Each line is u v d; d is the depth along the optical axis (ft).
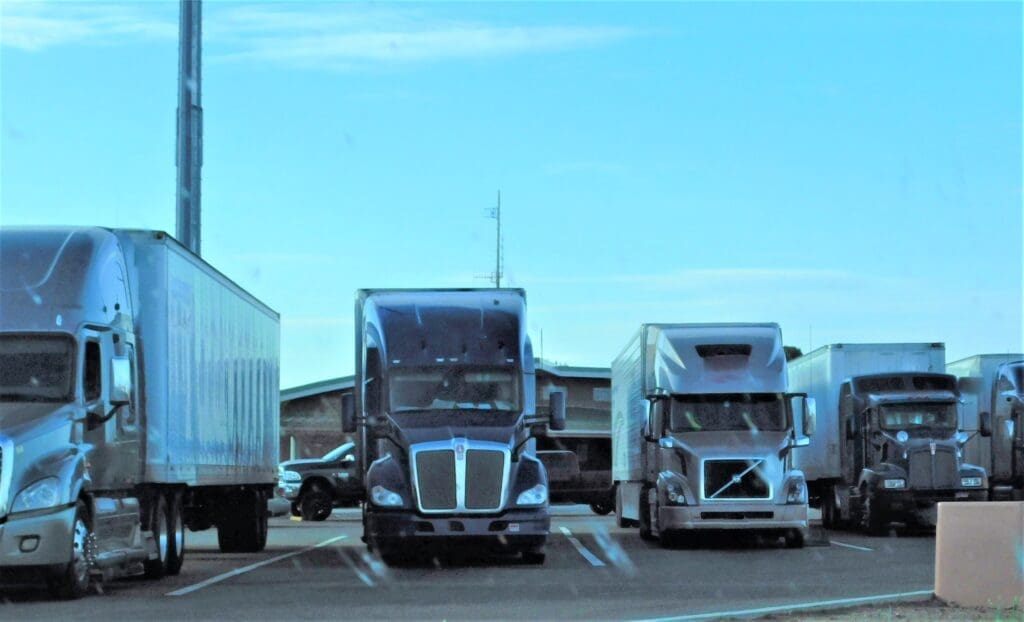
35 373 54.65
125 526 59.57
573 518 154.20
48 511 52.11
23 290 55.93
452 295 81.56
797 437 94.43
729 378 94.43
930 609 48.11
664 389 94.79
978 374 124.16
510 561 77.30
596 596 54.70
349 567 73.00
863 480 112.06
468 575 66.59
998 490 116.26
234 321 81.30
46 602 52.65
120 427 59.11
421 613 48.19
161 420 62.85
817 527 126.41
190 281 68.64
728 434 93.56
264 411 92.07
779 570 69.72
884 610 47.60
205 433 71.97
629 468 112.37
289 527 131.85
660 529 92.99
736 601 52.42
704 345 95.55
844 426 116.16
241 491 88.53
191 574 68.39
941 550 49.96
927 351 117.60
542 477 74.64
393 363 77.92
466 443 73.51
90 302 56.54
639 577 65.00
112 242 59.98
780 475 92.27
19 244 57.36
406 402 77.15
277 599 53.72
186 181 106.42
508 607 50.34
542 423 79.46
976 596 49.39
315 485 147.74
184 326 67.05
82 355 55.42
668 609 49.37
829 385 118.32
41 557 51.83
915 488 109.81
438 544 73.31
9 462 51.65
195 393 69.56
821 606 48.78
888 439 110.93
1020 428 112.57
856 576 65.36
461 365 77.97
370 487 74.43
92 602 52.75
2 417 53.06
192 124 106.83
